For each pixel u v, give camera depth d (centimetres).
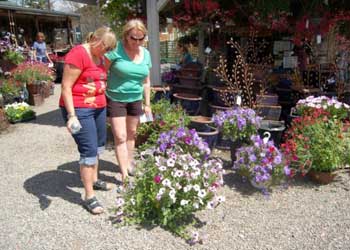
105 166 424
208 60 698
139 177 308
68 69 285
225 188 360
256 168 331
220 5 579
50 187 374
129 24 325
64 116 307
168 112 477
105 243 270
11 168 436
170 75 736
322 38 558
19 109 695
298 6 535
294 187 357
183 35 1105
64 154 484
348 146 358
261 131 429
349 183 363
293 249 259
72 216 310
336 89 518
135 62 341
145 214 300
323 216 302
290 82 561
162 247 264
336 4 512
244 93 512
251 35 616
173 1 603
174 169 288
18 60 927
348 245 262
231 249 261
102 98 317
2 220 308
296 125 389
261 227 288
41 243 272
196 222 296
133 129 374
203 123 459
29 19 1645
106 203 331
